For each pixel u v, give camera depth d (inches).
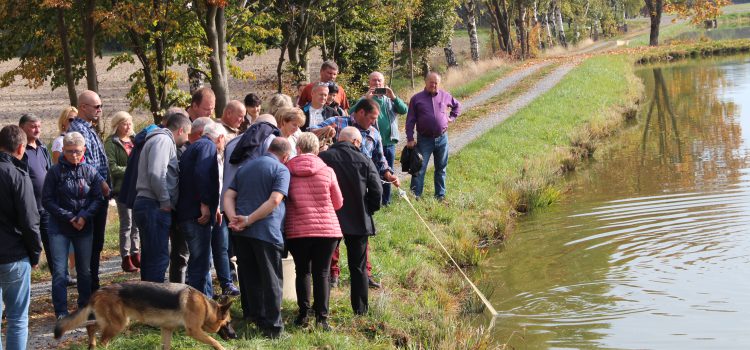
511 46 2140.7
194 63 827.4
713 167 737.6
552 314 382.6
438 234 497.0
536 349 339.9
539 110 1015.0
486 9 2358.5
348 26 1301.7
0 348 284.4
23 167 278.4
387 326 331.3
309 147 312.0
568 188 688.4
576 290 416.5
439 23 1680.6
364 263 333.4
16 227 275.9
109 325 273.0
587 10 3225.9
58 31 812.0
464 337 336.5
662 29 3339.1
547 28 2778.1
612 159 821.9
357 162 323.0
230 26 933.8
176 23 747.4
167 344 277.7
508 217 578.2
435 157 564.1
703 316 368.5
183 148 328.5
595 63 1627.7
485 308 395.9
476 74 1584.6
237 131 353.7
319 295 313.9
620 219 560.1
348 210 322.3
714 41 2333.9
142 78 879.1
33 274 410.9
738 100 1204.5
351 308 343.3
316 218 306.5
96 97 352.2
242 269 304.2
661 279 424.8
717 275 425.4
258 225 294.7
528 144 824.3
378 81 515.8
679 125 1016.9
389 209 527.8
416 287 409.7
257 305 304.2
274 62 2068.2
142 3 729.0
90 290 325.7
